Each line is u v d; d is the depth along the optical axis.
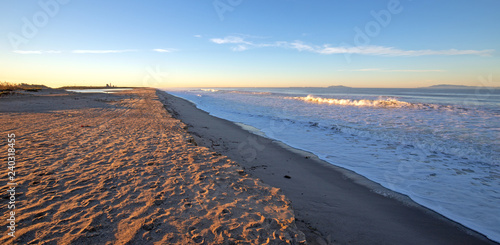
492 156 6.01
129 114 12.02
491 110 15.18
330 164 5.74
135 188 3.32
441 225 3.24
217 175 3.98
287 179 4.81
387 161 5.88
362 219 3.36
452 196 4.05
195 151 5.34
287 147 7.29
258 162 5.86
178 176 3.84
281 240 2.40
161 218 2.59
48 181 3.44
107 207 2.77
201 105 23.09
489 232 3.08
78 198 2.96
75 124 8.51
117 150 5.23
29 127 7.69
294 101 25.70
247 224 2.60
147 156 4.84
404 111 15.64
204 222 2.57
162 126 8.67
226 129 10.20
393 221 3.33
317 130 9.80
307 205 3.73
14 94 24.11
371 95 35.56
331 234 2.97
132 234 2.28
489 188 4.31
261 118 13.47
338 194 4.14
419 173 5.07
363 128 9.88
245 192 3.45
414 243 2.87
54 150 5.08
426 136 8.26
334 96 33.00
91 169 4.01
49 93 30.56
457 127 9.79
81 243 2.10
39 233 2.21
